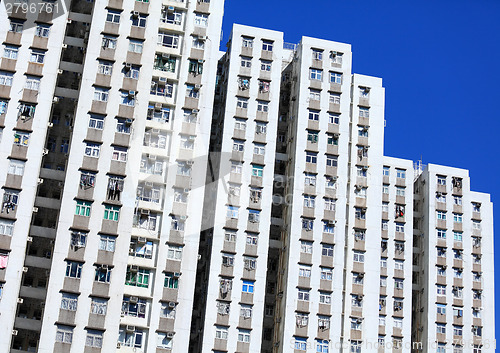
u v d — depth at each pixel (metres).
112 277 53.69
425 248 77.75
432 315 74.69
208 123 60.34
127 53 59.03
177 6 62.97
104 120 57.09
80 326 52.28
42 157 56.16
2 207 53.75
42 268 56.50
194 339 62.47
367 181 69.81
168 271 56.31
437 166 80.81
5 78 56.56
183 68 61.31
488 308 76.38
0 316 51.62
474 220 79.81
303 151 66.62
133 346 54.25
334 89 68.75
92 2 63.28
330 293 63.25
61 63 58.66
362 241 67.94
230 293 61.06
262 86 67.25
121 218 55.12
